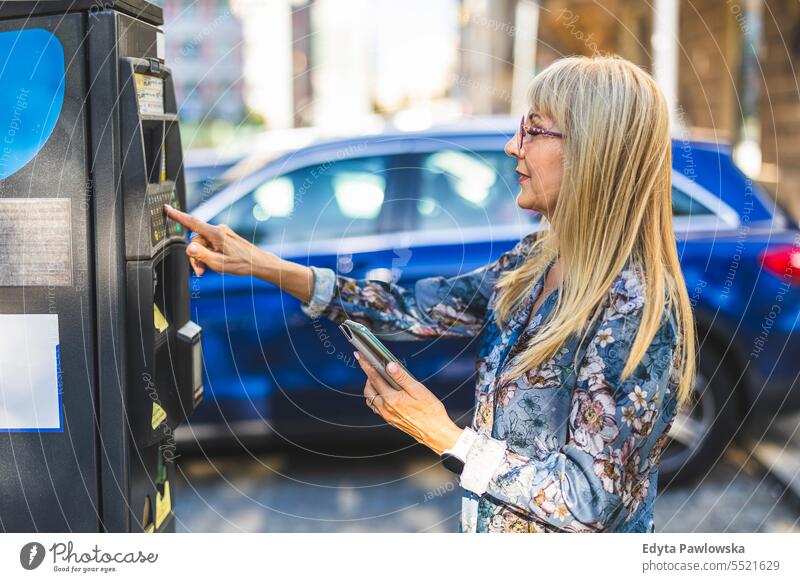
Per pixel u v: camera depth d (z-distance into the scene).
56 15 1.62
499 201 3.58
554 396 1.32
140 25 1.73
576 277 1.31
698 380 3.38
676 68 7.48
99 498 1.72
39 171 1.65
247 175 3.63
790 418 4.03
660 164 1.30
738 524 3.14
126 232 1.66
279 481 3.53
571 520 1.23
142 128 1.68
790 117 6.91
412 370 3.35
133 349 1.69
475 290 1.75
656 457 1.35
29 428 1.71
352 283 1.78
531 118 1.39
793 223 3.55
